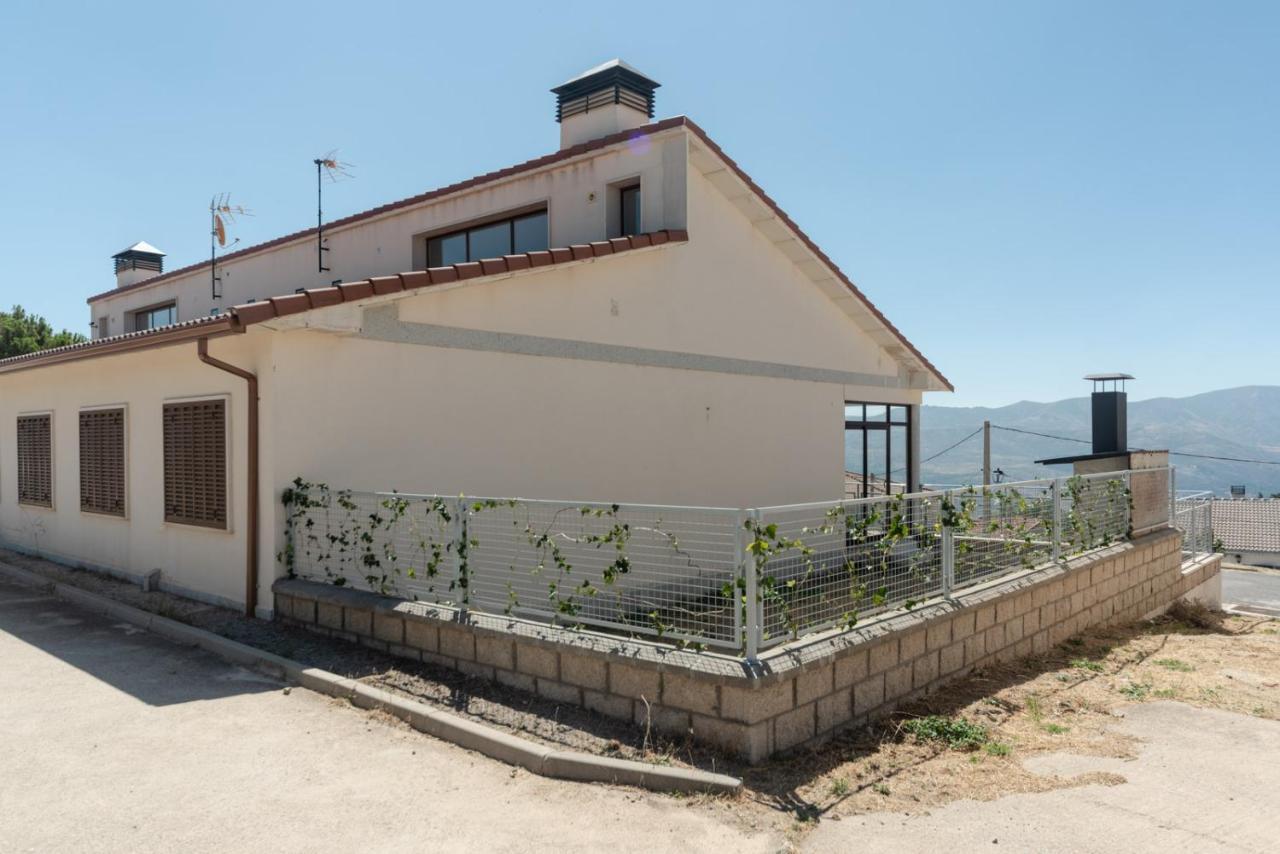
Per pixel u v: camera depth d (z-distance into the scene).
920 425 15.79
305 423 7.50
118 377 10.02
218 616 7.79
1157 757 5.19
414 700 5.59
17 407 12.68
